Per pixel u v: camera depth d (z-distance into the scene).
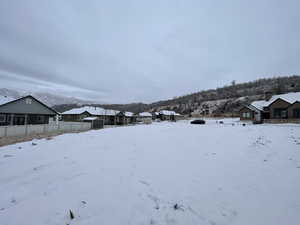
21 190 3.93
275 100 25.86
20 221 2.82
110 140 9.85
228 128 15.29
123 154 6.68
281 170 4.80
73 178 4.46
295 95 25.72
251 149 7.02
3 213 3.06
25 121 23.25
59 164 5.65
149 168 5.07
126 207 3.14
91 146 8.30
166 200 3.36
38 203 3.34
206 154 6.47
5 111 21.50
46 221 2.80
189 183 4.07
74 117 40.62
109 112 42.31
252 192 3.68
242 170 4.87
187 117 60.94
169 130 15.07
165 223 2.75
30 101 23.77
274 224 2.72
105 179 4.34
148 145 8.24
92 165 5.43
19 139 12.88
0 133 14.47
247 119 31.95
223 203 3.28
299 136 9.62
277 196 3.51
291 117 23.88
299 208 3.10
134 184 4.04
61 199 3.45
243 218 2.87
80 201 3.36
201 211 3.04
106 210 3.06
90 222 2.76
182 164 5.40
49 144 9.13
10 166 5.64
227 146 7.66
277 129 13.38
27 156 6.80
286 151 6.54
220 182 4.13
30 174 4.88
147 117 60.91
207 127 17.53
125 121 43.84
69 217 2.89
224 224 2.73
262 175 4.51
